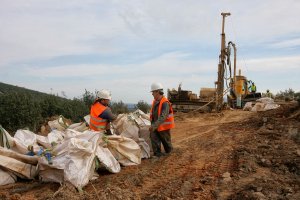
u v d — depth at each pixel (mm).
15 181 6801
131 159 7945
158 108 8797
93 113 8195
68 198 5617
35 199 5727
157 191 6219
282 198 5520
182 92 24203
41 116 14836
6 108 13820
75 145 6516
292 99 24469
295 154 7902
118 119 9234
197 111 22984
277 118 12297
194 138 11672
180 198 5828
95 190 5941
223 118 18516
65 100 17375
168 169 7625
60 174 6535
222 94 22703
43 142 7996
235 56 22812
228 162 7980
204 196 5930
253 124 12875
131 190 6309
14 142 7602
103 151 7320
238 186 6289
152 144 8891
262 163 7508
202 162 8141
